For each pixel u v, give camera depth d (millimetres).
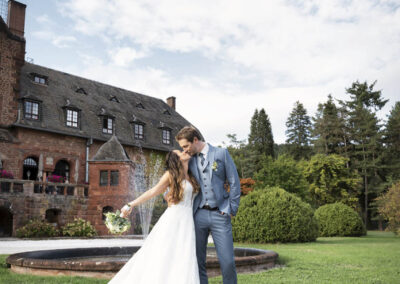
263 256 6730
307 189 36469
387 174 46188
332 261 7930
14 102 24609
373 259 8352
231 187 3662
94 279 5242
